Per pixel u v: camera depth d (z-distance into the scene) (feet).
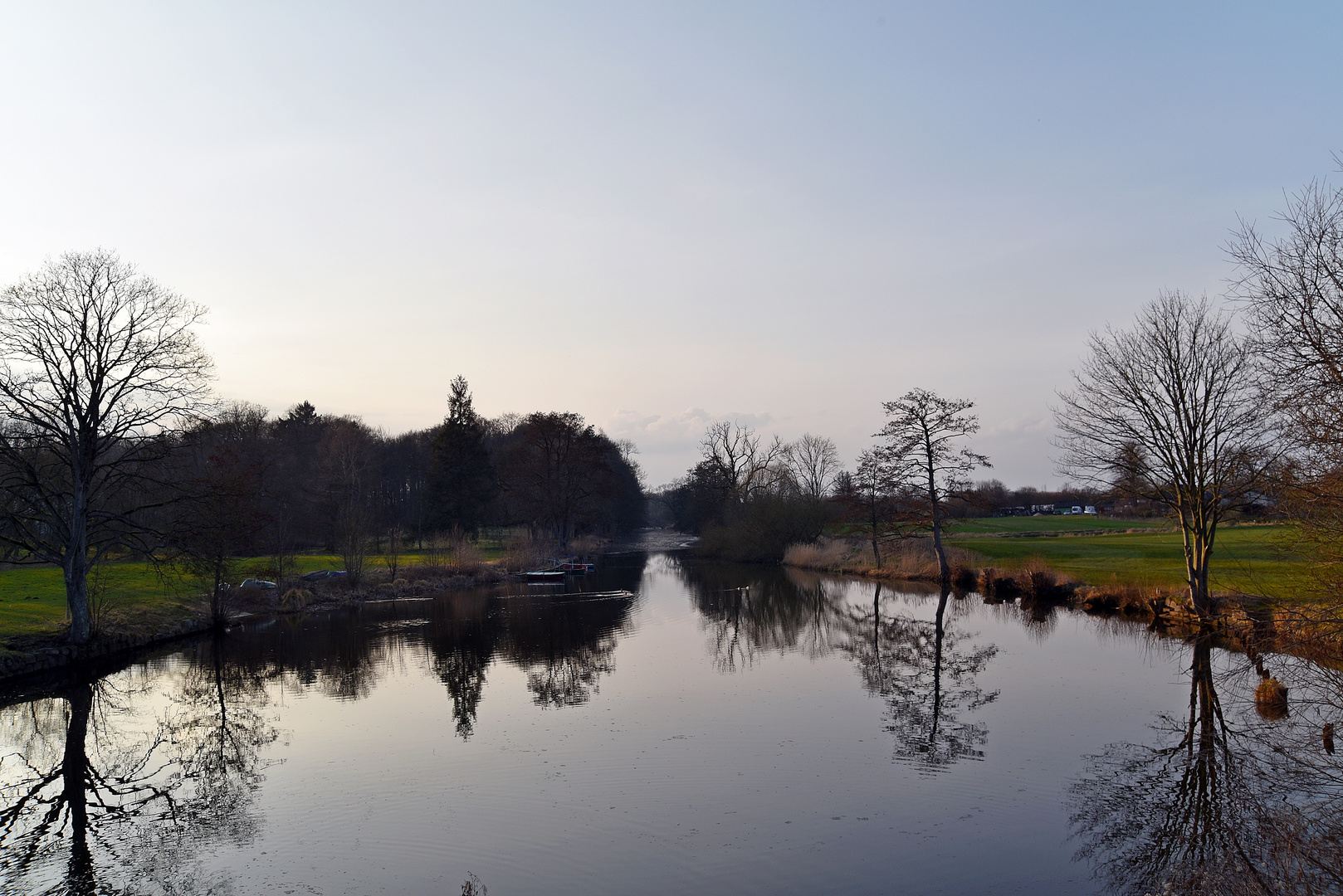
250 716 65.77
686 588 158.61
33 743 59.31
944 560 149.07
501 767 50.44
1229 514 83.82
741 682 72.74
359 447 245.24
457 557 185.47
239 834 41.39
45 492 85.40
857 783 45.91
